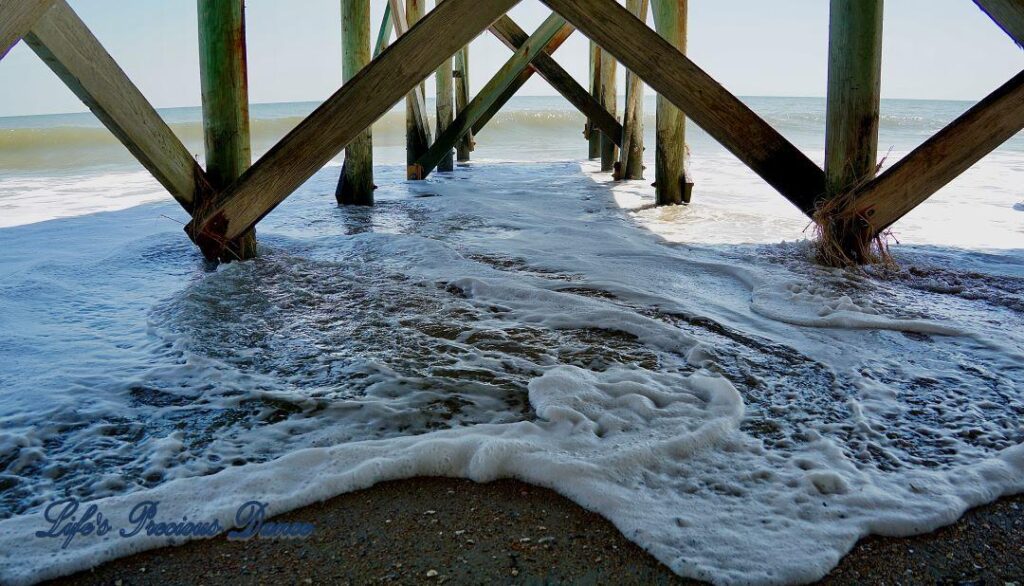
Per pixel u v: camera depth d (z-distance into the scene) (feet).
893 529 4.84
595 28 11.39
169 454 5.87
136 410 6.70
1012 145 49.26
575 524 4.94
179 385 7.27
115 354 8.17
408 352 8.29
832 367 7.91
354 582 4.35
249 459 5.82
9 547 4.57
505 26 28.73
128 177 30.73
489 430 6.16
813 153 43.88
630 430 6.19
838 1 11.87
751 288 11.19
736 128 12.13
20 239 14.97
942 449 6.04
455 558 4.58
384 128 71.67
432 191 24.12
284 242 14.43
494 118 77.30
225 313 9.64
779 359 8.15
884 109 125.39
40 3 7.92
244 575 4.42
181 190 11.84
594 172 31.68
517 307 10.11
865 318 9.43
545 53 29.55
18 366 7.73
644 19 24.62
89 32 9.70
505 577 4.40
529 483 5.46
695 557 4.50
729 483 5.40
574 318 9.52
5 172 34.96
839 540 4.69
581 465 5.50
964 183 25.23
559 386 7.10
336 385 7.32
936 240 15.23
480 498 5.27
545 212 19.12
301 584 4.34
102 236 15.37
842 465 5.68
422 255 13.07
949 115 107.55
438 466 5.62
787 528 4.82
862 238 12.42
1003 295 10.78
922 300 10.51
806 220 17.67
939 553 4.66
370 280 11.48
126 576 4.41
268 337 8.77
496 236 15.44
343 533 4.84
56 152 50.24
